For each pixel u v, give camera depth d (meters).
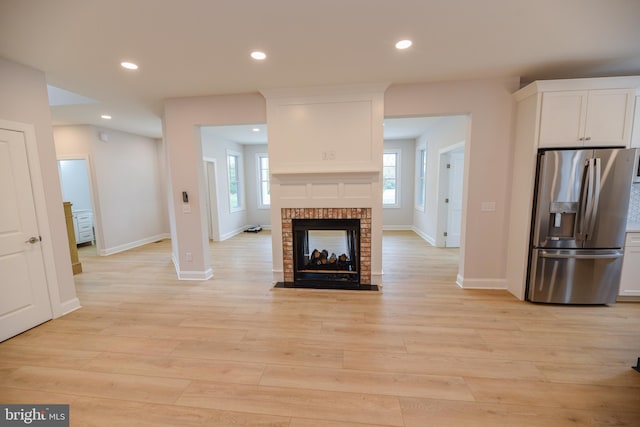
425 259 4.87
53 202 2.87
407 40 2.33
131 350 2.30
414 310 2.95
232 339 2.44
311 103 3.40
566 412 1.65
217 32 2.16
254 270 4.39
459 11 1.94
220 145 6.84
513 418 1.61
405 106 3.33
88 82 3.09
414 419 1.61
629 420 1.59
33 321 2.67
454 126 4.88
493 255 3.45
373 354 2.21
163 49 2.40
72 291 3.04
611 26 2.14
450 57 2.65
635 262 2.91
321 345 2.34
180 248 3.94
